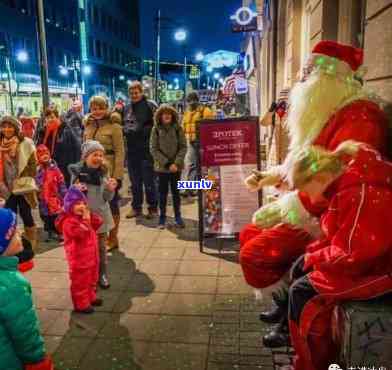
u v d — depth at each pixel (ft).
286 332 9.98
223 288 13.41
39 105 80.07
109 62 180.65
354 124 7.78
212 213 16.71
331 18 15.15
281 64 31.27
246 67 72.79
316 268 7.14
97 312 12.09
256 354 9.89
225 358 9.78
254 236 10.24
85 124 18.25
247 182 10.05
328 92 8.11
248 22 44.45
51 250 17.38
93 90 156.56
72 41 134.10
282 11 29.78
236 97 58.49
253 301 12.48
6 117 15.89
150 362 9.74
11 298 6.46
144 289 13.50
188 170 27.22
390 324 6.42
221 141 16.38
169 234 19.11
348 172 6.69
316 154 7.00
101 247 13.51
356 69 8.39
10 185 16.06
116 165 17.31
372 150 6.92
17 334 6.50
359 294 6.64
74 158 22.11
